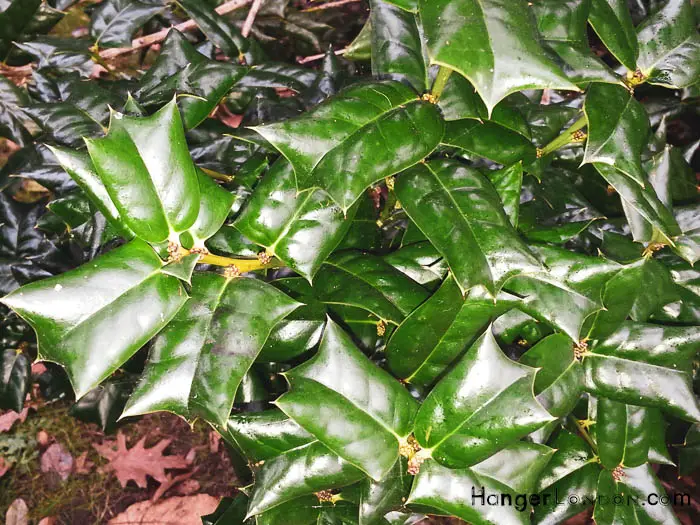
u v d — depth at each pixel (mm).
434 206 311
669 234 320
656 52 344
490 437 285
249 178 379
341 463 314
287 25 664
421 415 291
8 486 682
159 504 681
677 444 479
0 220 528
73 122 426
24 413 712
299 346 361
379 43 358
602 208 499
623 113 318
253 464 330
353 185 285
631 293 350
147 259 280
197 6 502
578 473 394
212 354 290
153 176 277
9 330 518
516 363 285
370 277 354
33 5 496
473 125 344
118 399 570
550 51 327
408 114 306
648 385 352
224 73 422
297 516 353
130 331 269
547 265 341
